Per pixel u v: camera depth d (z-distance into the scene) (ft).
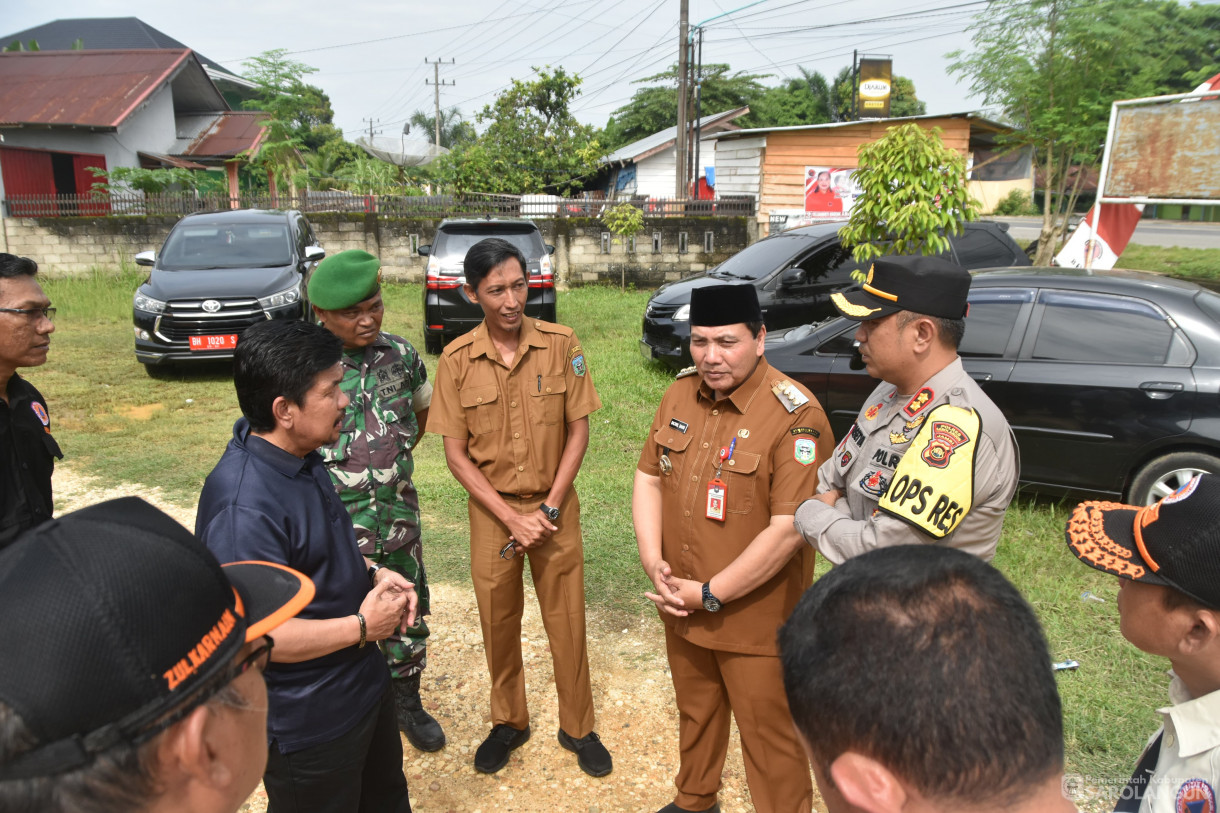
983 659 2.35
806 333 17.99
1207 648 3.65
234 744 2.66
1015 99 35.68
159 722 2.30
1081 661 10.27
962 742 2.28
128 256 45.88
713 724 7.51
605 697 10.02
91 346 30.83
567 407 8.61
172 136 64.75
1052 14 33.37
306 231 32.78
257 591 3.30
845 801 2.51
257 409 5.58
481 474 8.50
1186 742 3.73
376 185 65.10
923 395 5.90
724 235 45.24
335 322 8.08
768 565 6.59
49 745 2.14
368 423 8.36
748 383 6.89
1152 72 34.32
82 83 58.34
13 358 7.77
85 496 16.87
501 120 78.43
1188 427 12.86
